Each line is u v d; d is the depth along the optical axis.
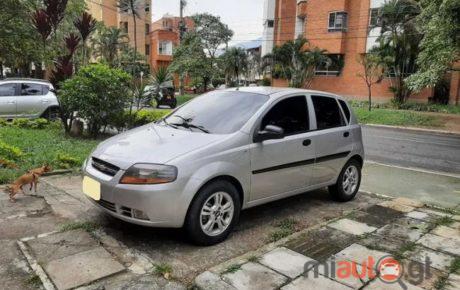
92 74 9.31
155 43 50.78
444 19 15.18
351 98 30.64
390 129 19.27
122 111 9.92
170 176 3.86
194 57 36.19
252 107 4.85
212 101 5.25
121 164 4.00
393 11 24.80
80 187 5.91
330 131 5.59
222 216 4.28
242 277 3.51
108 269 3.55
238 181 4.39
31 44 17.98
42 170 5.58
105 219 4.70
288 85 33.47
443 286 3.51
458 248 4.31
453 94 25.70
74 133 9.91
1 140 7.98
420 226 4.93
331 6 30.59
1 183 5.89
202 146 4.18
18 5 17.61
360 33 29.58
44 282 3.30
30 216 4.70
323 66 31.16
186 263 3.81
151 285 3.35
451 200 6.57
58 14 11.48
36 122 10.98
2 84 12.20
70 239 4.12
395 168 9.22
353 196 6.16
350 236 4.54
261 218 5.16
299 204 5.84
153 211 3.83
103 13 48.41
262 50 41.00
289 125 5.07
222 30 36.56
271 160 4.72
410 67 25.58
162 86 10.88
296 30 35.59
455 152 12.31
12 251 3.80
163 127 4.90
